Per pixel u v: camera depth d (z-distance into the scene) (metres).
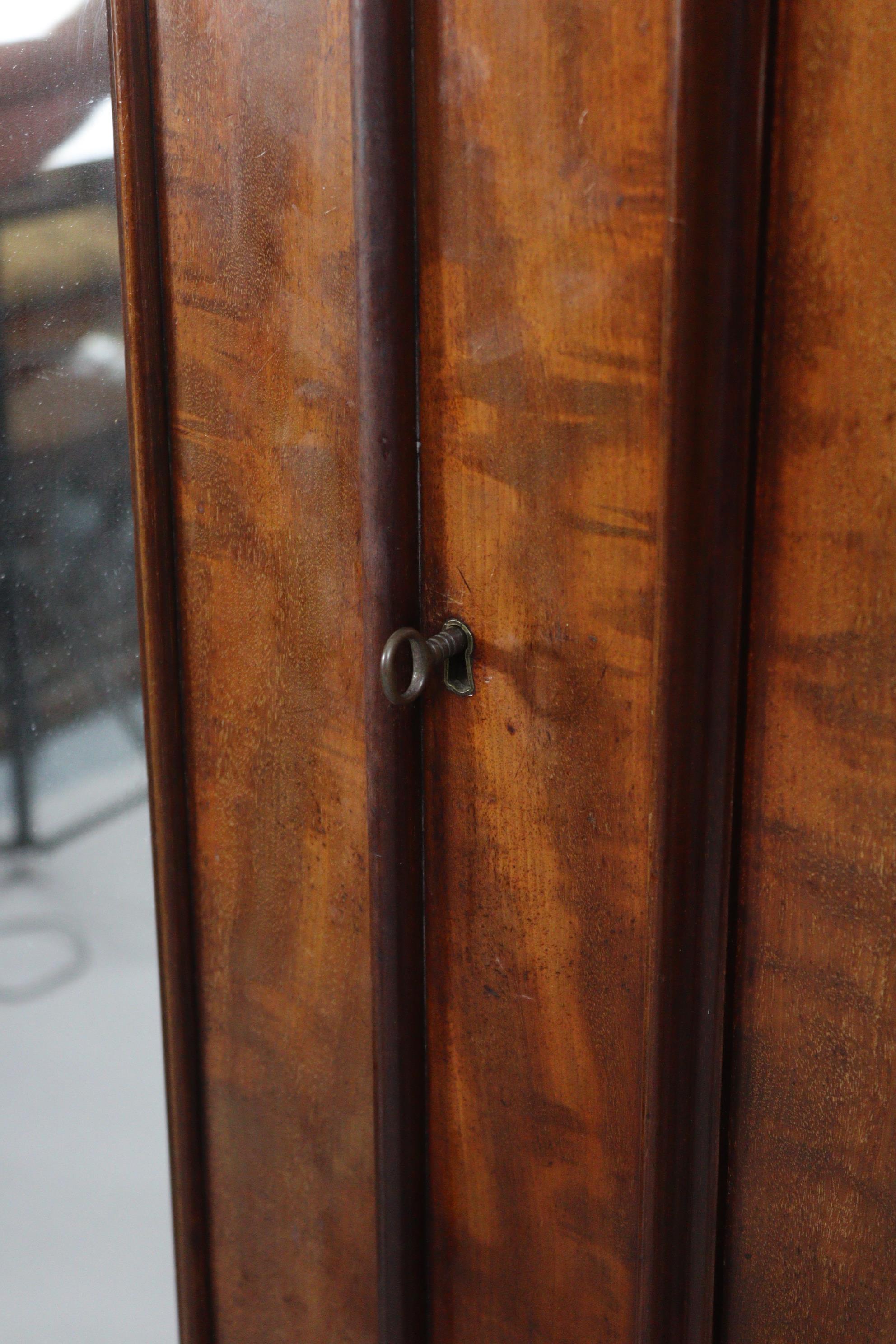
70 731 1.17
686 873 0.95
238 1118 1.13
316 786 1.06
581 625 0.97
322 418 1.02
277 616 1.05
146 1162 1.23
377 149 0.96
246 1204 1.14
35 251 1.09
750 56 0.90
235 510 1.05
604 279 0.94
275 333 1.02
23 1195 1.26
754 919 0.97
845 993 0.95
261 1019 1.11
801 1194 0.98
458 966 1.04
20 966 1.22
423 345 0.98
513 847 1.01
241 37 1.00
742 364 0.92
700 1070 0.97
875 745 0.93
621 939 0.99
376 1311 1.11
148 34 1.02
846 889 0.94
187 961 1.12
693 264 0.91
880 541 0.92
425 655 0.98
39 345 1.11
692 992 0.96
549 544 0.97
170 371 1.06
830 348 0.91
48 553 1.14
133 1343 1.26
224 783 1.09
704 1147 0.98
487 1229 1.06
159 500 1.07
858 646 0.93
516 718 0.99
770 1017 0.97
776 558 0.94
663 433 0.93
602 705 0.97
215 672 1.08
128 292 1.04
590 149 0.93
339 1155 1.10
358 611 1.03
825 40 0.90
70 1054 1.23
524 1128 1.03
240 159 1.01
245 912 1.10
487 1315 1.07
